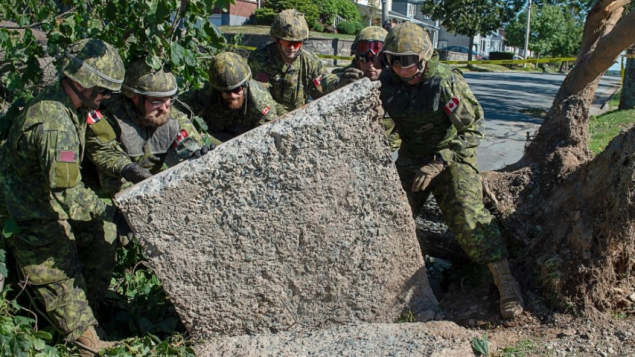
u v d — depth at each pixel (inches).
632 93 460.1
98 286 149.8
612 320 134.7
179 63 170.1
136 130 149.0
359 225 138.1
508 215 177.5
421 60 150.0
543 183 182.9
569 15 1975.9
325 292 142.0
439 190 157.6
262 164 127.9
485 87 769.6
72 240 136.0
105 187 155.3
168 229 128.3
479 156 333.7
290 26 194.9
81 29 184.7
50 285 132.6
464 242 149.9
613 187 137.6
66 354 136.9
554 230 153.7
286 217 132.9
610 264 138.4
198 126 168.1
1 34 178.7
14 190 128.0
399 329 137.4
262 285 137.7
